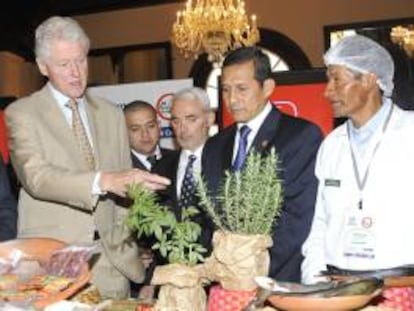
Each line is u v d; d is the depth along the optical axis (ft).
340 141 5.63
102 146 6.58
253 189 4.17
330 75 5.47
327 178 5.60
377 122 5.37
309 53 26.25
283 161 6.07
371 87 5.32
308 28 26.21
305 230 5.92
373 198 5.21
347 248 5.25
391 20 25.11
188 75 28.19
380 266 5.08
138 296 7.32
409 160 5.19
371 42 5.33
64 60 5.99
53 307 4.11
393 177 5.18
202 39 21.57
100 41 29.45
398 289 4.52
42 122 6.27
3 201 6.73
